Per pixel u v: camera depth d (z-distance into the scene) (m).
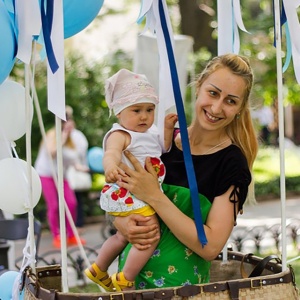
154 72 6.99
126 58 13.84
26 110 2.89
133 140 2.84
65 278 2.60
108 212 2.87
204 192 2.81
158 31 2.97
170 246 2.85
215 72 2.81
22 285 2.95
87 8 3.30
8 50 2.97
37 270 3.12
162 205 2.74
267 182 14.27
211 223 2.76
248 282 2.63
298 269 7.07
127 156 2.83
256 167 16.25
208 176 2.81
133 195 2.80
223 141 2.88
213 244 2.73
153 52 6.98
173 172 2.91
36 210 11.16
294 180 14.88
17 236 5.12
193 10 12.16
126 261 2.84
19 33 2.89
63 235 2.60
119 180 2.78
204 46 12.14
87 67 13.20
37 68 12.27
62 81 2.56
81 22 3.35
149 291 2.55
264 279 2.65
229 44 3.56
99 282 3.10
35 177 3.45
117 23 15.18
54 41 2.60
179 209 2.84
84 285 6.41
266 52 12.43
